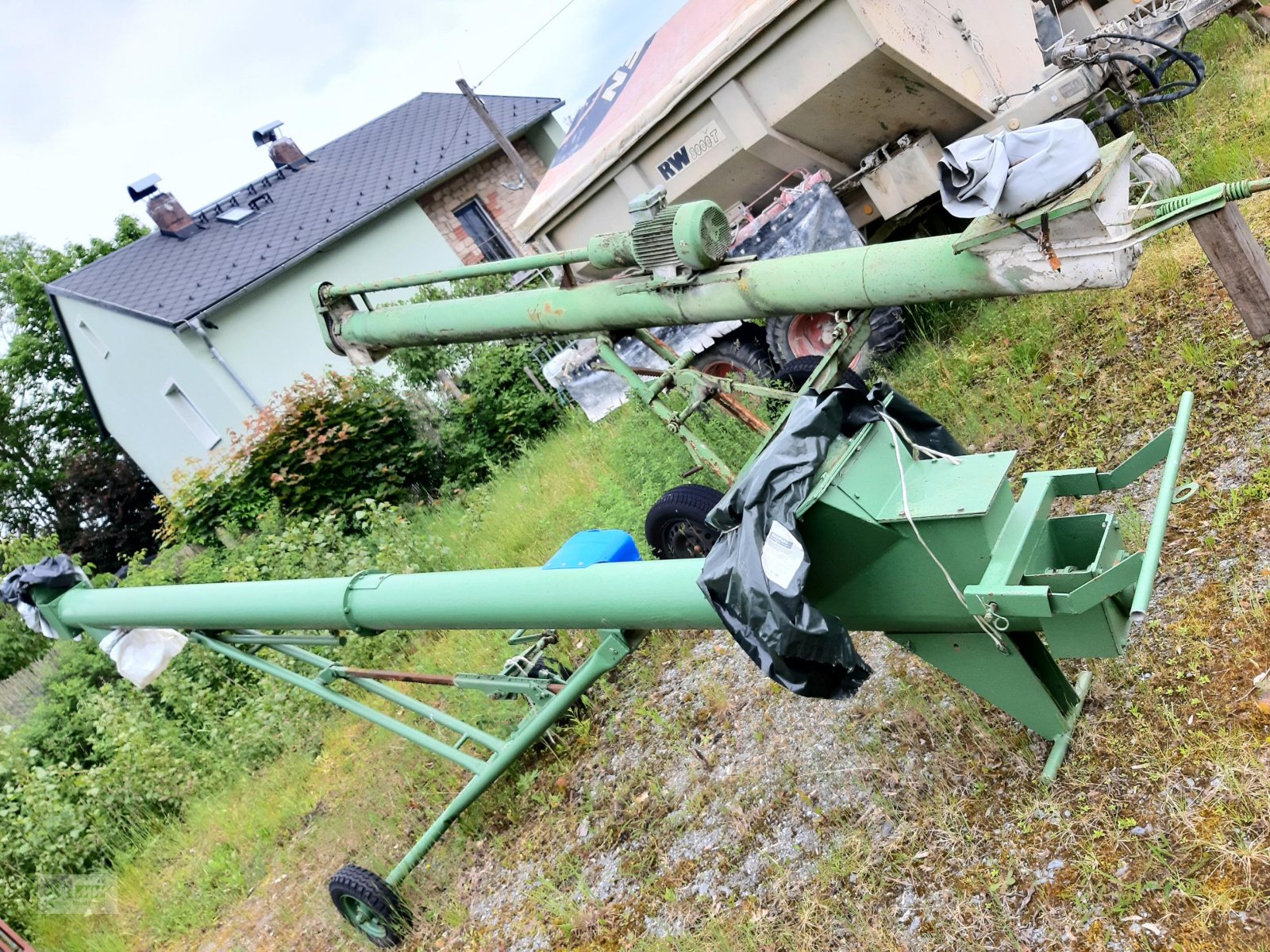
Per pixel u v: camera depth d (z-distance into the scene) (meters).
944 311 6.52
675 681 5.04
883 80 5.83
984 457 2.80
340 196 21.20
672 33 7.02
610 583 3.48
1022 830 3.03
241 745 7.88
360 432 12.88
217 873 6.44
